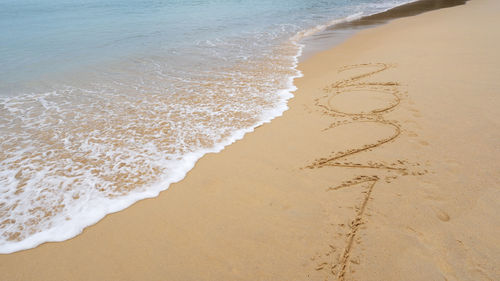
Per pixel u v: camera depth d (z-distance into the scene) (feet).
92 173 13.34
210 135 16.06
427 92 17.54
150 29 45.39
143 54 32.35
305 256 8.68
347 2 69.41
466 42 26.05
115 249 9.64
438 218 9.18
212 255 9.11
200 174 12.92
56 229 10.57
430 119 14.65
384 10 55.36
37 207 11.53
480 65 20.17
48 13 67.10
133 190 12.25
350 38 36.19
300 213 10.23
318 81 22.76
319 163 12.73
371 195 10.50
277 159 13.41
